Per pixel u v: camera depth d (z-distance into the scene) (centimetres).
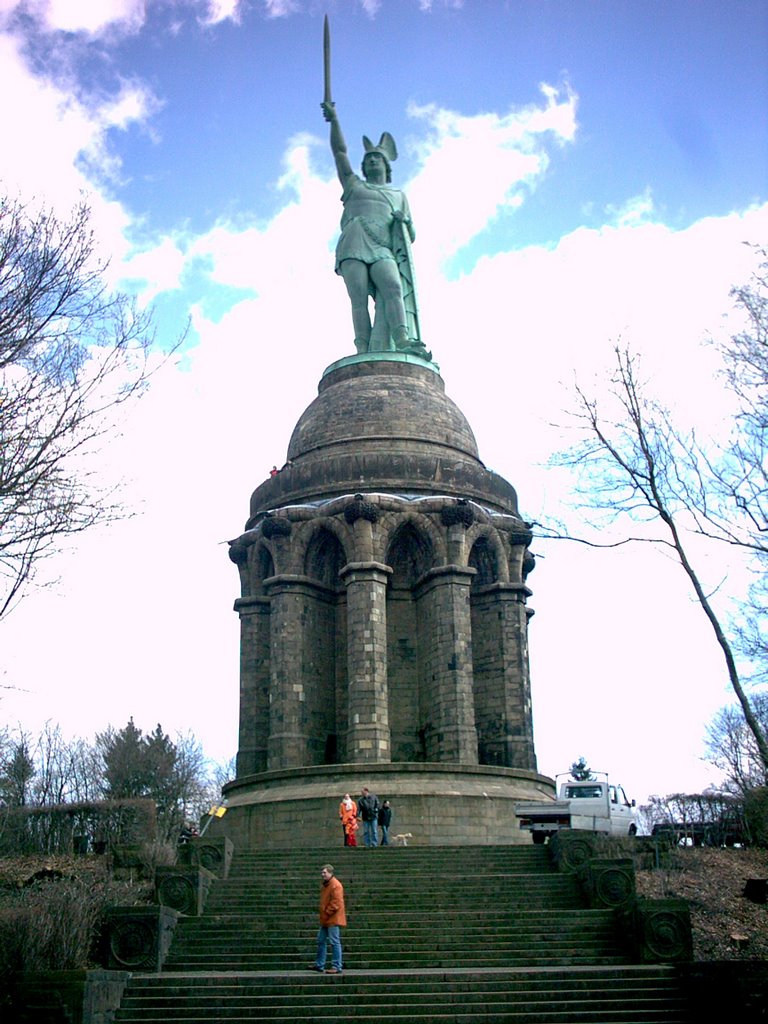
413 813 4922
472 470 6109
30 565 2612
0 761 7619
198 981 2650
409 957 2936
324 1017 2462
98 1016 2420
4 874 4066
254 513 6281
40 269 2675
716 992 2472
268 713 5866
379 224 6869
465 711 5456
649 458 3222
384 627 5553
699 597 3064
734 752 6706
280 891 3497
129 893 3578
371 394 6328
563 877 3531
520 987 2605
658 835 4516
